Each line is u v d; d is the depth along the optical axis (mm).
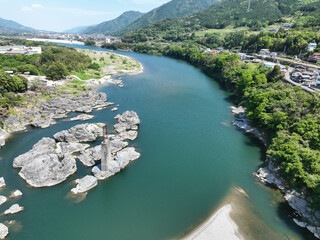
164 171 75062
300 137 75688
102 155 68562
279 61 183000
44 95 129500
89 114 116312
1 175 68125
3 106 102062
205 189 67500
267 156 78688
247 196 64625
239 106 132000
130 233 52531
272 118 90500
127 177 71438
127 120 103438
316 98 90938
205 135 100000
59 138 88125
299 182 63188
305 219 55688
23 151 81562
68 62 197625
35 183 64750
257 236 51969
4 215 55219
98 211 58250
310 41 193875
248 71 145375
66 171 69250
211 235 51969
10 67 166500
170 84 183250
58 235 51156
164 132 101312
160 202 62062
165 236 52000
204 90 168500
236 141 95500
